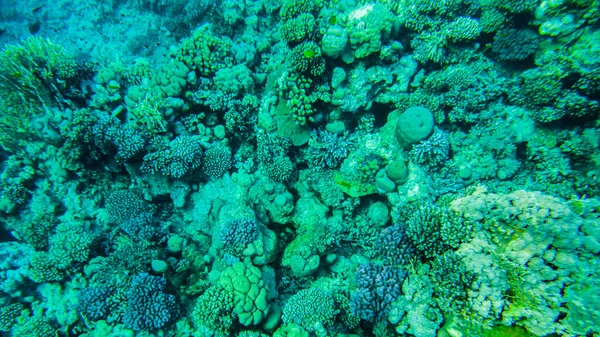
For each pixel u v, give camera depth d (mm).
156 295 1459
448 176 1573
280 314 1479
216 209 1706
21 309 1607
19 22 3092
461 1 1542
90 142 1677
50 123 1698
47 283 1635
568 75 1380
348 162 1676
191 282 1617
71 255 1605
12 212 1770
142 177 1760
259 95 1972
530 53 1500
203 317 1345
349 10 1585
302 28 1508
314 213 1698
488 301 1052
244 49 1965
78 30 3064
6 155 1882
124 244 1656
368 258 1688
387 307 1292
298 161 1872
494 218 1162
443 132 1592
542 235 1057
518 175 1531
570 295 981
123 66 1932
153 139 1712
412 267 1297
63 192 1797
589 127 1421
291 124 1721
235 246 1500
